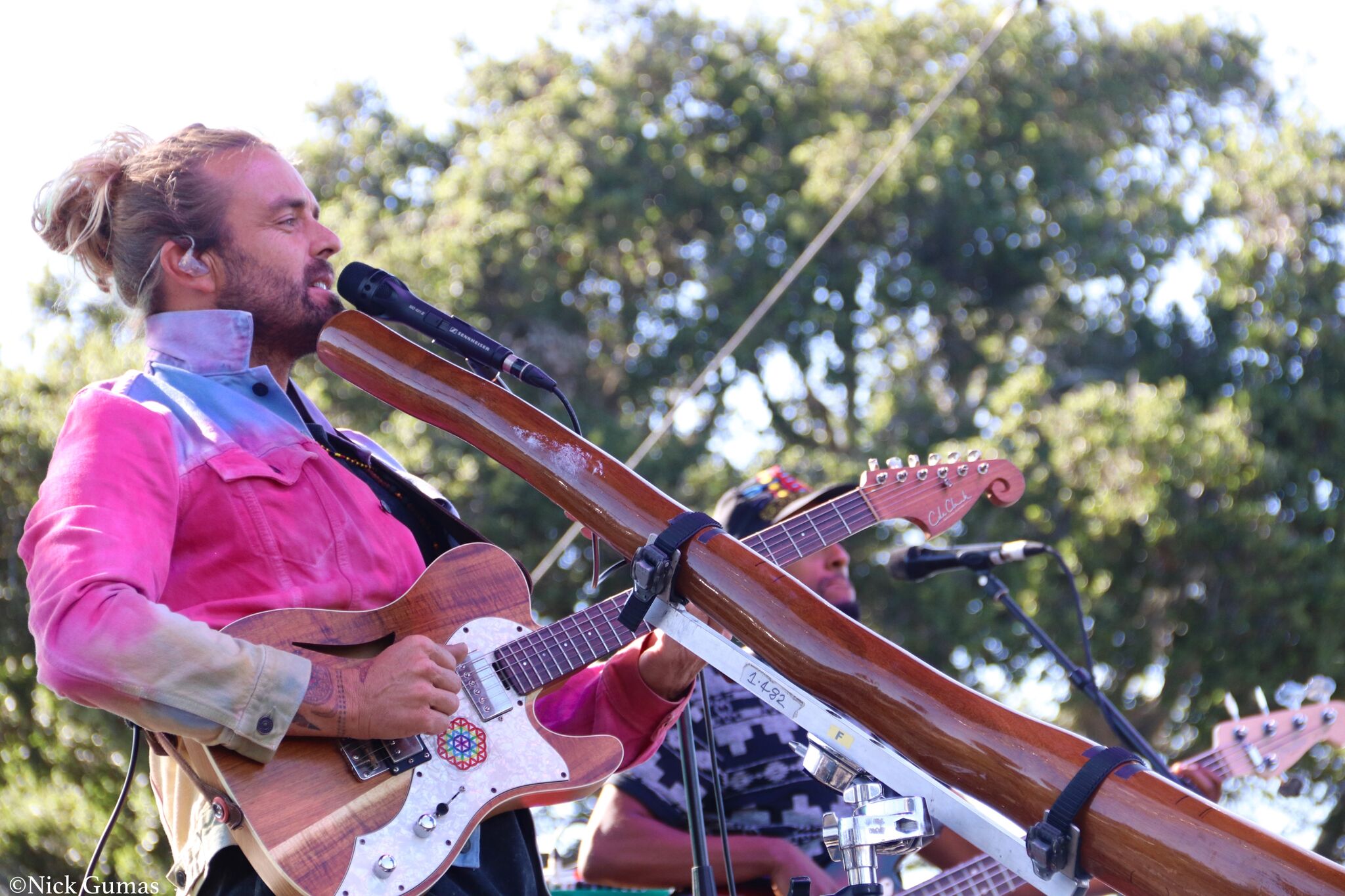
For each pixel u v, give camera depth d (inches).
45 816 423.2
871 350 817.5
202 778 86.8
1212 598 623.2
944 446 715.4
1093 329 823.7
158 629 78.5
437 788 88.0
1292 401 665.0
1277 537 615.5
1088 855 53.1
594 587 104.0
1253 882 48.9
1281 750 169.3
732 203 827.4
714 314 789.9
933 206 799.1
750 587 63.8
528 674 95.0
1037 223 821.9
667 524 68.7
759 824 149.3
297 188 103.3
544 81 860.6
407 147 848.3
